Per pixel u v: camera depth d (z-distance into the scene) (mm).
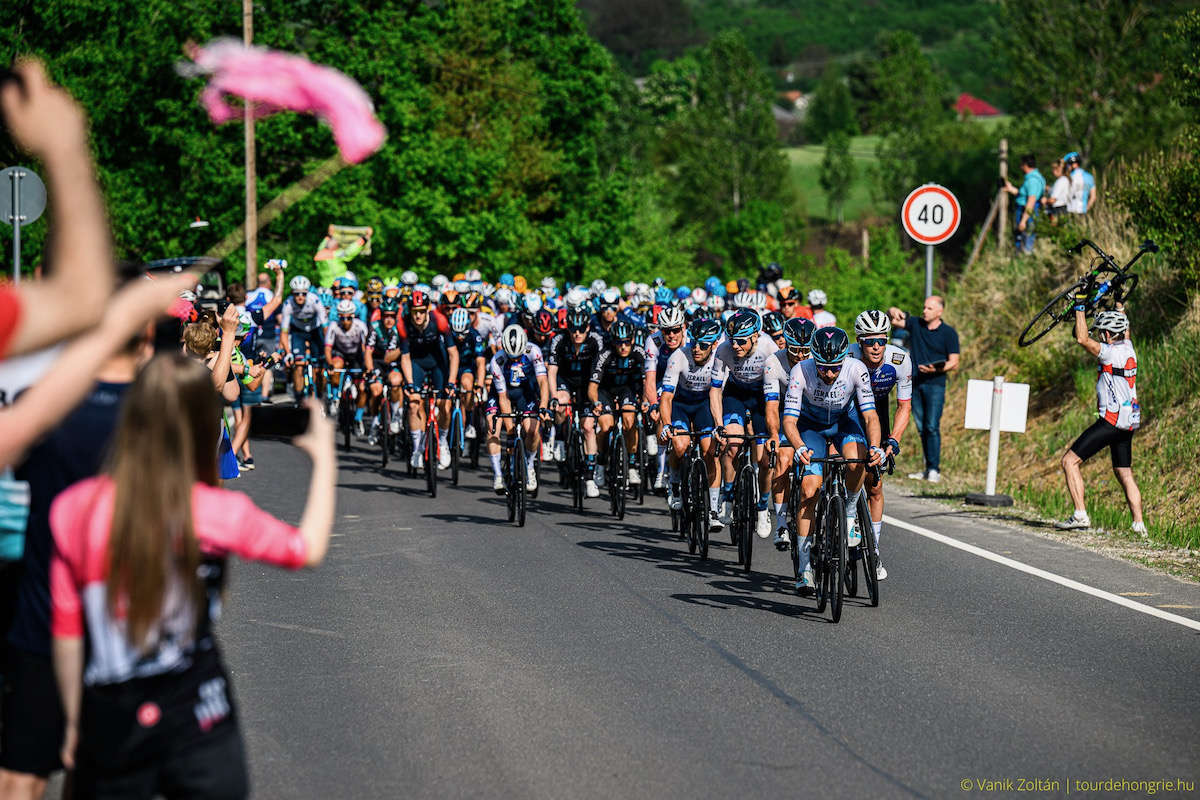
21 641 6984
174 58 60500
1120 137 91375
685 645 14133
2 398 7422
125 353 7328
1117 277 21938
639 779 9852
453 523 22875
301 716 11422
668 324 20609
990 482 25391
